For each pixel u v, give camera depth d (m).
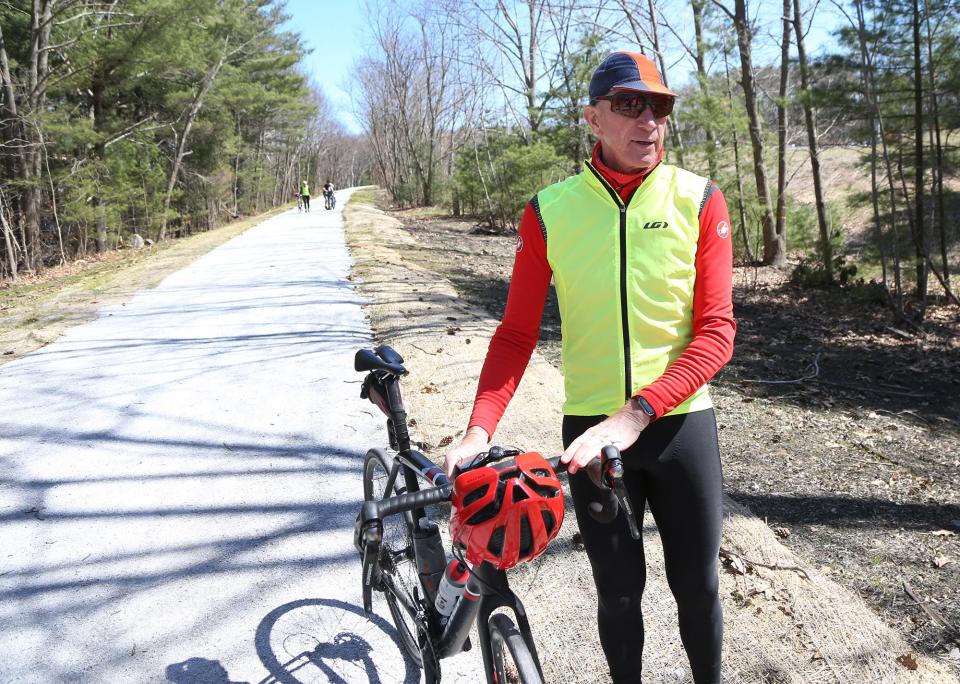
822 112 12.38
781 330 10.48
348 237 21.73
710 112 17.17
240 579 3.38
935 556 3.70
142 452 4.90
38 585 3.36
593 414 1.90
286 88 49.91
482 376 1.96
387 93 59.81
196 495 4.26
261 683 2.70
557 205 1.92
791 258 19.02
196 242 23.70
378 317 8.94
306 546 3.68
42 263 21.75
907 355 8.89
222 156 40.12
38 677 2.75
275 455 4.83
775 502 4.36
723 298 1.79
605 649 1.98
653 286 1.81
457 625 2.14
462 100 44.09
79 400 6.02
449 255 18.66
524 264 1.99
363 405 5.80
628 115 1.77
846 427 5.88
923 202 11.73
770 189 18.48
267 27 42.16
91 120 22.44
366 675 2.72
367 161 128.38
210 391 6.21
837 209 17.20
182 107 31.11
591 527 1.91
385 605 3.16
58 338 8.43
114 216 25.27
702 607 1.95
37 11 21.11
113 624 3.06
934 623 3.10
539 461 1.52
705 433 1.87
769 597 3.08
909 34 10.88
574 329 1.92
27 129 20.80
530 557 1.49
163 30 22.39
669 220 1.80
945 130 11.27
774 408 6.38
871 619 2.94
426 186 46.72
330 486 4.37
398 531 2.79
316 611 3.13
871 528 4.03
